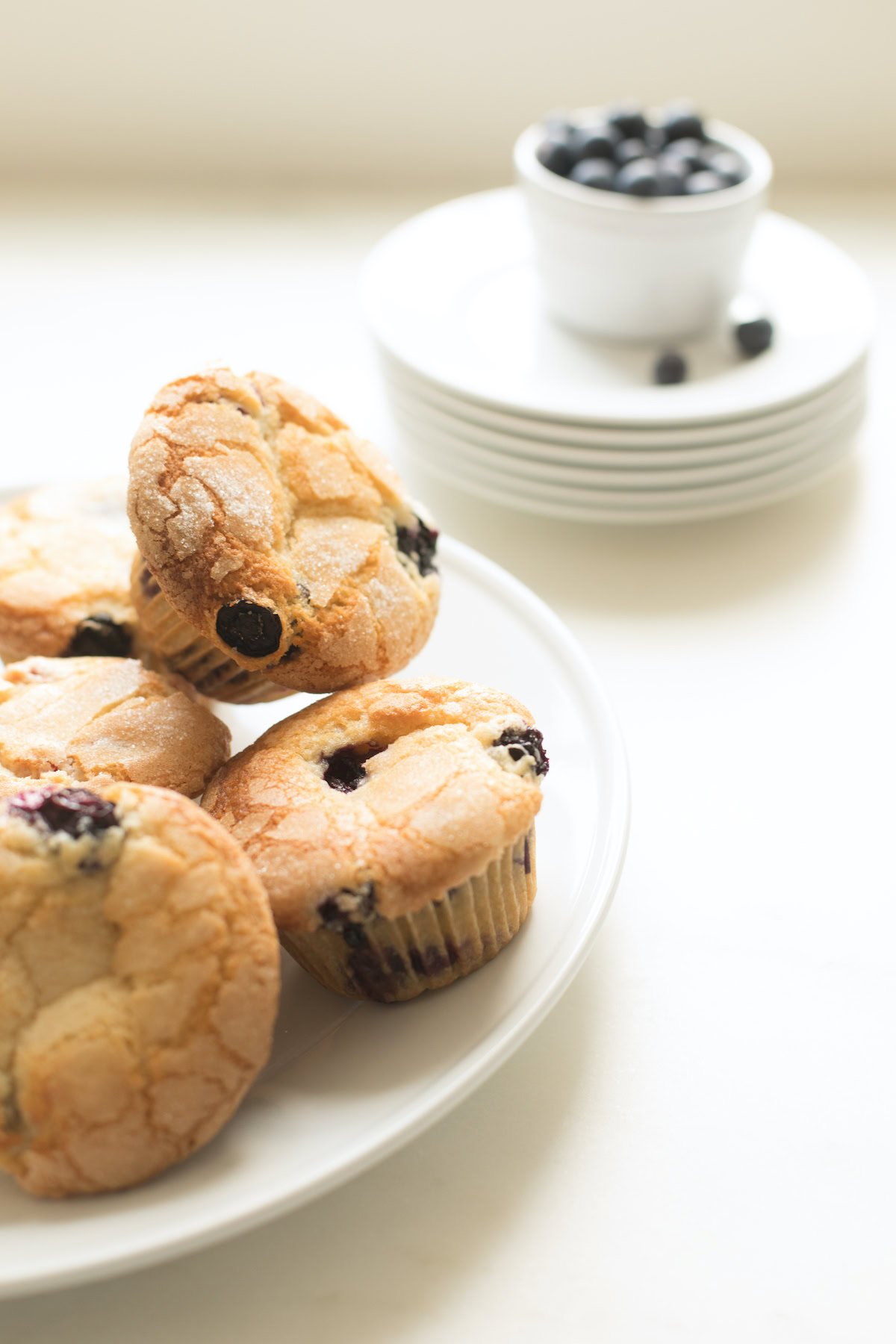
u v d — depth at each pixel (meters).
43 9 0.88
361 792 0.54
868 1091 0.54
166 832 0.50
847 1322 0.50
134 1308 0.50
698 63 0.91
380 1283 0.51
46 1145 0.49
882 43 0.90
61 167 0.93
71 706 0.57
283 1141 0.50
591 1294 0.51
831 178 0.93
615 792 0.57
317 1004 0.54
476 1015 0.53
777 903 0.58
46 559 0.62
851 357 0.70
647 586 0.69
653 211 0.71
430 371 0.69
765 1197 0.52
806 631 0.67
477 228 0.79
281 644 0.56
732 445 0.68
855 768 0.62
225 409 0.57
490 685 0.61
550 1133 0.53
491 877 0.53
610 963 0.57
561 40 0.90
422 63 0.91
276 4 0.89
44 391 0.78
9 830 0.50
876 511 0.72
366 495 0.58
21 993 0.50
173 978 0.50
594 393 0.69
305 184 0.93
